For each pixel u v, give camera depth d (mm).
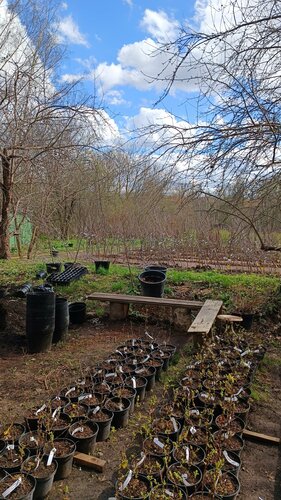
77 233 14758
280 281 7820
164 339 5715
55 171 8391
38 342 4969
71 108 6906
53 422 3021
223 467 2736
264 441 3303
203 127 3846
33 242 13430
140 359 4562
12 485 2336
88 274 9539
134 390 3750
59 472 2730
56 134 7438
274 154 3775
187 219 7953
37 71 7891
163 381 4344
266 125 3645
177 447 2721
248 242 5766
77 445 2955
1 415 3453
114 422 3357
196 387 3828
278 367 4828
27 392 3930
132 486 2498
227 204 4320
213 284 8188
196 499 2426
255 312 6477
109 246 15789
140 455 2865
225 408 3295
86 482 2730
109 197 12953
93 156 7949
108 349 5203
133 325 6324
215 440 2965
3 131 7367
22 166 8727
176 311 6141
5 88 7125
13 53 7418
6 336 5562
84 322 6438
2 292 6551
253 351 4688
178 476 2381
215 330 5566
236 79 3742
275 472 2939
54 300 5090
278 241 5164
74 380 4188
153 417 3439
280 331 6109
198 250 12273
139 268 10859
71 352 5078
